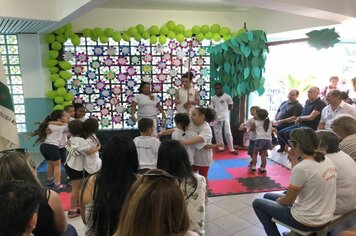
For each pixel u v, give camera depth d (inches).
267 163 180.4
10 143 98.0
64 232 59.7
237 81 194.9
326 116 148.6
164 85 215.3
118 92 208.4
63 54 197.3
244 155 197.6
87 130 112.7
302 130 76.4
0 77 95.9
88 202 61.7
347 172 78.8
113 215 54.0
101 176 57.5
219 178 155.1
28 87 197.3
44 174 163.5
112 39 202.1
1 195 36.0
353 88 193.2
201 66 219.3
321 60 251.6
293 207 78.4
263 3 108.9
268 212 85.5
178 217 34.5
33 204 37.4
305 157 75.7
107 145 58.8
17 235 35.6
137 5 194.2
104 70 205.8
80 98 202.7
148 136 108.6
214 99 203.2
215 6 200.5
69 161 111.1
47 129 137.6
